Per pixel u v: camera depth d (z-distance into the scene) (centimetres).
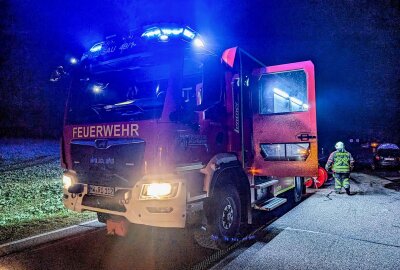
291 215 647
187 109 391
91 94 484
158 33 398
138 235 519
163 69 429
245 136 531
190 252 448
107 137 412
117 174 398
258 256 428
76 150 447
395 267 388
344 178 884
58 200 795
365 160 1844
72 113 466
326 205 743
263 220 609
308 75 509
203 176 422
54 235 521
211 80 442
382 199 814
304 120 511
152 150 371
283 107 530
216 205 436
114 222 438
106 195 406
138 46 417
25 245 475
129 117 396
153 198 363
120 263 410
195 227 418
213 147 443
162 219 362
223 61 457
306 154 510
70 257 429
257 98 548
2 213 669
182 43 392
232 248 460
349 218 620
